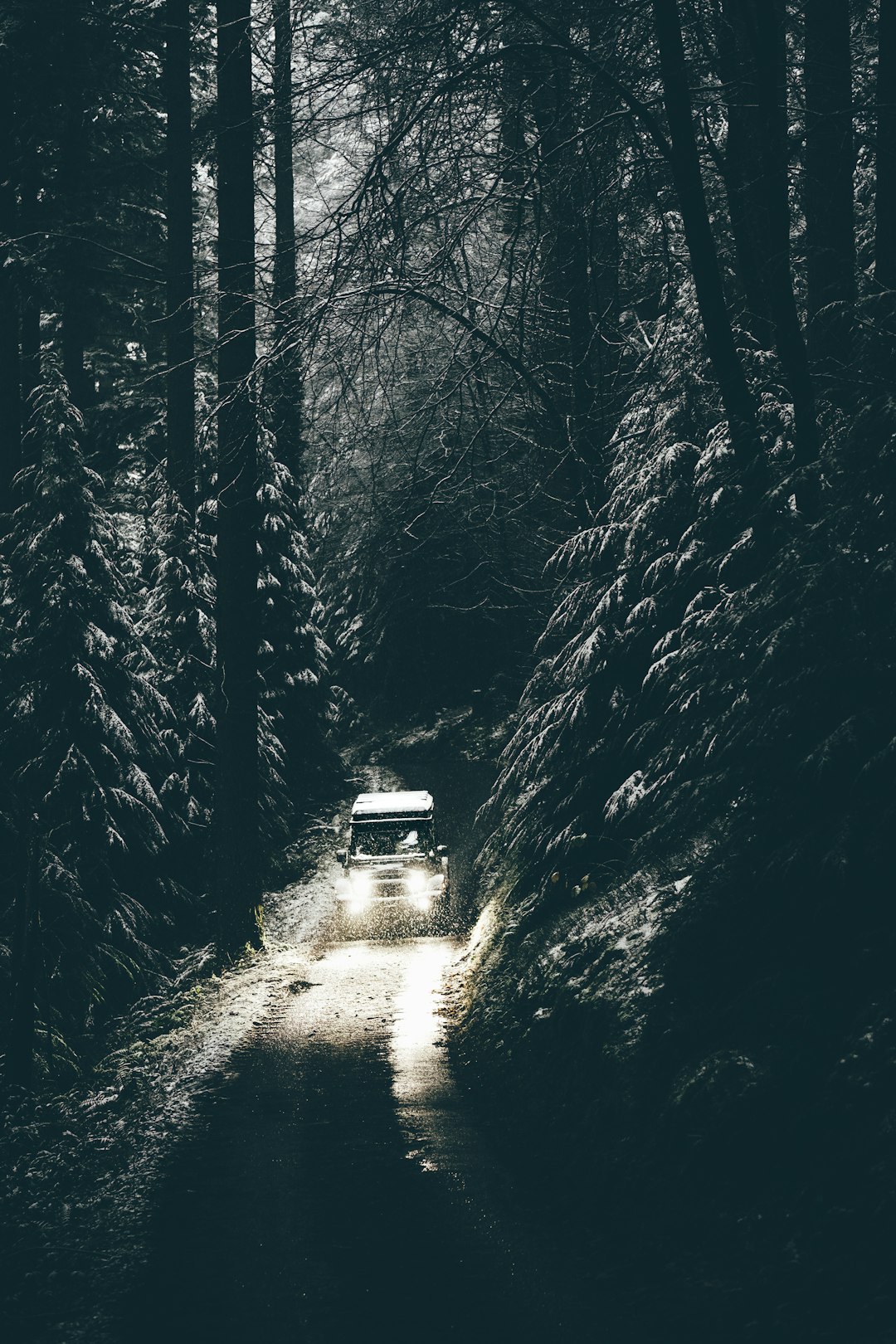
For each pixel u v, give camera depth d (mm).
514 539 19641
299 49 13469
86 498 20703
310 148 16469
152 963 19922
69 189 29703
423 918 21047
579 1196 8109
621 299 17031
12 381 27016
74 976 18047
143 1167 9828
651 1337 5910
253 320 19453
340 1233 7934
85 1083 14516
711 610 11516
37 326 31234
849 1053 7074
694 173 10484
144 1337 6512
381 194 11984
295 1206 8516
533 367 15719
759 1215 6613
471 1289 6840
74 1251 8016
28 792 19344
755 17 11398
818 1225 6188
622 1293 6539
